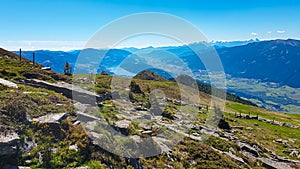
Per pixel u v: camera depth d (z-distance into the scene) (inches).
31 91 1064.8
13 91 976.3
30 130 745.6
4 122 732.0
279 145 2049.7
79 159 695.1
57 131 770.8
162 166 744.3
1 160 622.8
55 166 661.9
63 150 712.4
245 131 2370.8
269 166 1171.3
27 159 657.0
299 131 3420.3
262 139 2151.8
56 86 1226.0
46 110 888.9
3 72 1384.1
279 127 3612.2
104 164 697.6
